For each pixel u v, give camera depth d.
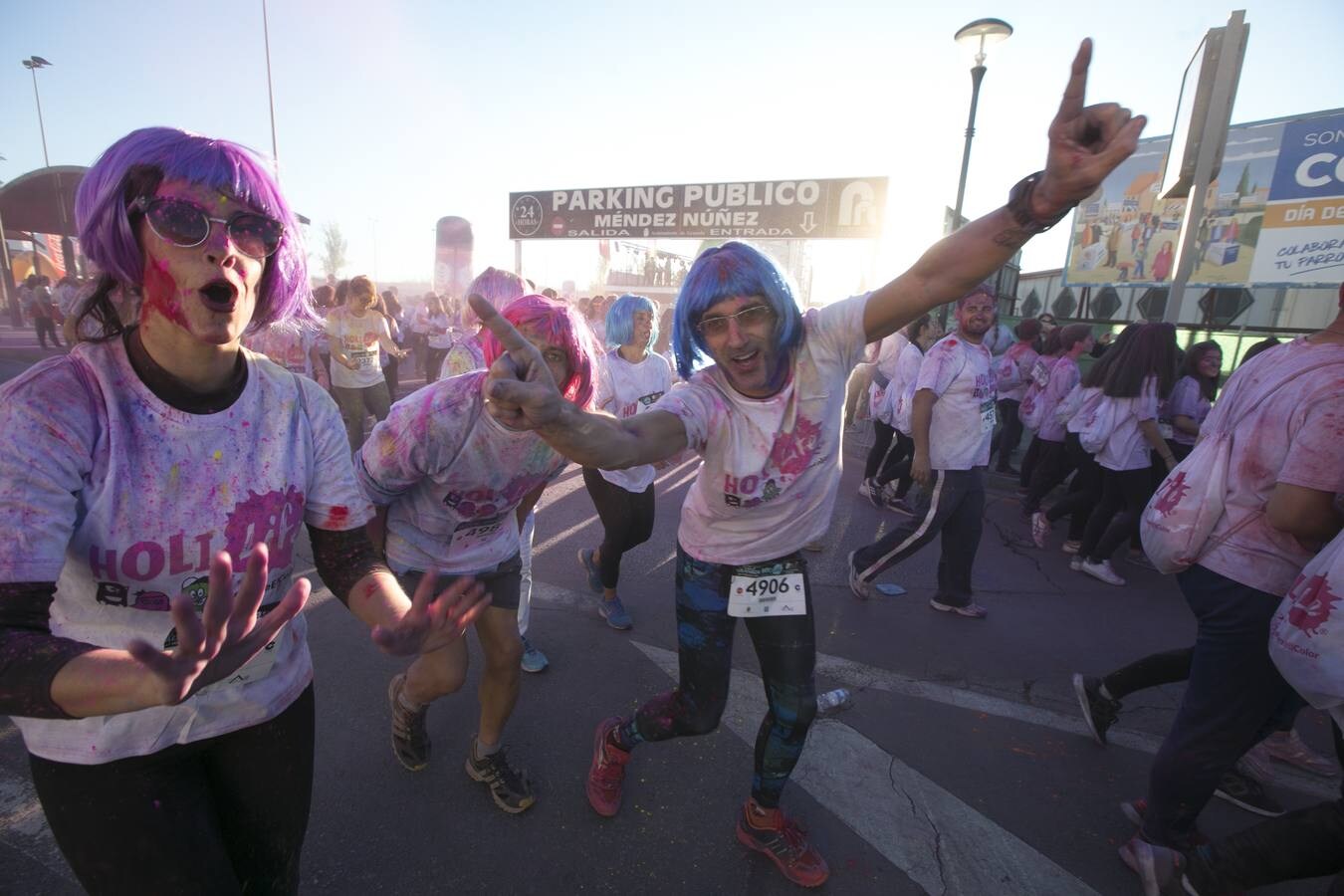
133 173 0.99
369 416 7.35
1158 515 2.06
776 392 1.74
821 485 1.87
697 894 2.02
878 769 2.60
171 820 1.16
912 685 3.21
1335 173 11.73
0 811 2.18
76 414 1.00
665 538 4.98
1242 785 2.50
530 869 2.07
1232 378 2.06
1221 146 5.10
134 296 1.09
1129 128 1.26
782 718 1.96
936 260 1.59
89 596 1.09
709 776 2.51
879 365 6.76
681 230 15.45
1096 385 4.67
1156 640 3.79
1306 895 2.13
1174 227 13.96
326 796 2.31
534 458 1.91
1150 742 2.86
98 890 1.16
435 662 2.11
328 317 6.63
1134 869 2.15
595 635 3.49
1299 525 1.66
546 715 2.82
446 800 2.32
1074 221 15.62
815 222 14.20
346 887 1.98
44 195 20.97
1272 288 12.53
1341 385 1.67
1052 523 5.41
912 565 4.77
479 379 1.80
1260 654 1.87
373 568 1.34
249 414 1.16
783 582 1.95
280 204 1.12
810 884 2.04
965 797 2.47
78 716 0.86
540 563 4.42
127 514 1.05
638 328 3.54
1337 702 1.59
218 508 1.12
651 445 1.53
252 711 1.25
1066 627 3.91
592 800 2.29
